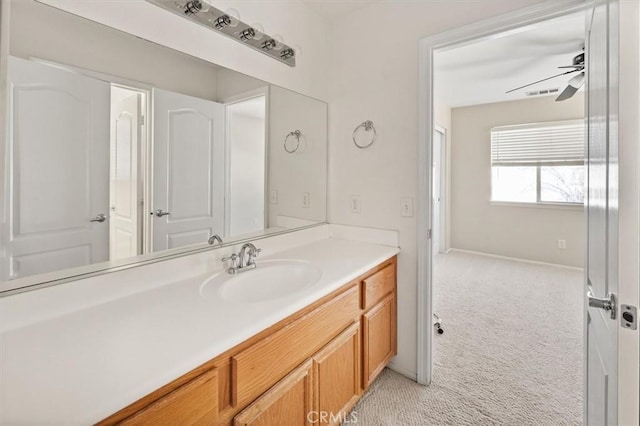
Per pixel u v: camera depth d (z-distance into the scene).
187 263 1.32
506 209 4.74
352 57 2.02
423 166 1.74
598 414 1.01
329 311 1.25
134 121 1.18
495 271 4.06
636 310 0.67
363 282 1.51
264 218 1.74
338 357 1.30
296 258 1.62
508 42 2.73
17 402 0.57
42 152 0.95
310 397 1.14
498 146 4.80
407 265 1.83
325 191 2.14
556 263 4.37
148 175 1.23
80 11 1.02
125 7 1.13
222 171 1.51
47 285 0.95
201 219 1.43
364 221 2.00
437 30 1.68
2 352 0.73
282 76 1.80
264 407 0.94
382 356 1.70
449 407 1.60
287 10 1.80
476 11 1.56
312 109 2.02
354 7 1.95
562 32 2.55
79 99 1.03
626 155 0.70
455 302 3.02
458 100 4.65
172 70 1.29
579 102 4.16
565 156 4.30
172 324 0.89
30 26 0.92
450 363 1.99
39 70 0.94
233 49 1.52
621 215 0.71
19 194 0.91
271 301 1.05
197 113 1.39
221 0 1.44
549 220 4.41
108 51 1.10
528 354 2.09
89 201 1.06
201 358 0.74
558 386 1.76
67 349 0.75
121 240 1.15
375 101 1.92
